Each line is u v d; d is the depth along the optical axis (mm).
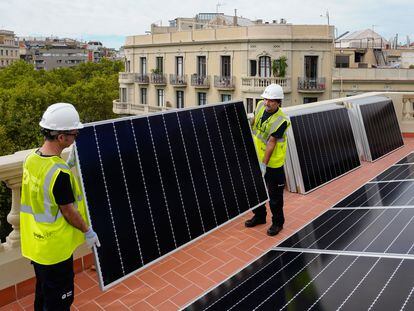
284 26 37906
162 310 3939
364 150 9305
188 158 4992
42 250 3139
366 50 56219
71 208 3100
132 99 51094
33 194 3072
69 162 3980
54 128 3014
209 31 42062
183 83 44469
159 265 4770
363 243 3928
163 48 46438
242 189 5590
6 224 17172
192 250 5133
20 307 4035
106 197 4020
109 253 3936
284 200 6863
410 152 10125
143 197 4371
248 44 39094
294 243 4684
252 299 3318
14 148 30781
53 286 3252
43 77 84125
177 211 4695
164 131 4812
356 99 10383
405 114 12242
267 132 5531
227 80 40812
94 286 4367
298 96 39688
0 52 175875
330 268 3502
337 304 2816
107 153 4133
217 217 5156
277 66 38188
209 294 3803
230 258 4930
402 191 5637
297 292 3182
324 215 5691
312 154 7500
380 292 2797
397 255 3344
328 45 38969
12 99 44000
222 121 5613
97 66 100812
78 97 59875
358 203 5742
